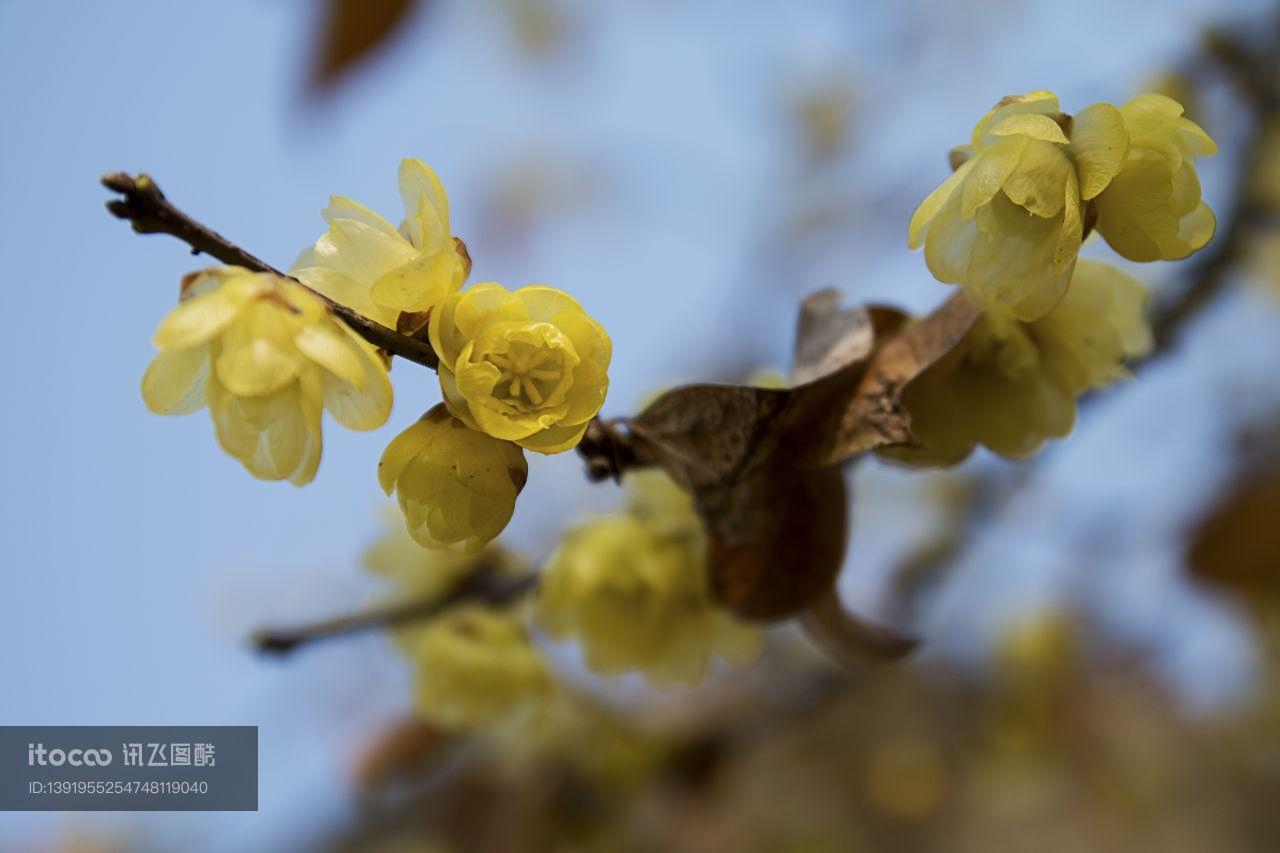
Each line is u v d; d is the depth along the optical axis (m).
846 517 0.46
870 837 1.04
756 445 0.45
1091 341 0.46
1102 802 0.99
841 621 0.48
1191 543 0.72
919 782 1.05
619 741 0.70
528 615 0.53
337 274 0.42
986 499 0.75
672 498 0.50
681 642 0.50
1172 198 0.43
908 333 0.45
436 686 0.52
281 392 0.41
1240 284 0.67
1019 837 1.04
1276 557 0.70
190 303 0.41
